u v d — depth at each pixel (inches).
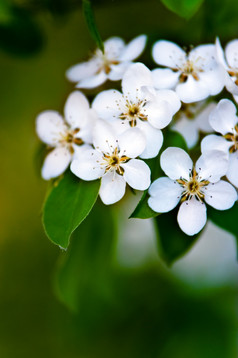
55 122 14.4
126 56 14.6
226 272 18.3
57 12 16.1
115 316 18.3
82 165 13.4
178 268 18.3
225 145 13.5
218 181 13.4
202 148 13.5
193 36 15.8
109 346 18.4
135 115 13.5
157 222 14.1
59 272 15.8
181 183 13.3
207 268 18.3
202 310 18.0
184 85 13.8
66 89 17.8
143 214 13.2
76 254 15.8
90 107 14.5
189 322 18.0
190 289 18.2
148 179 13.2
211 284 18.2
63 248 13.0
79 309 18.1
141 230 18.4
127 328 18.3
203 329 17.9
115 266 18.2
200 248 18.4
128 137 13.3
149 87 13.4
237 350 17.6
